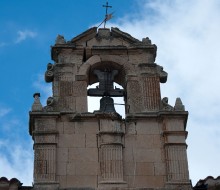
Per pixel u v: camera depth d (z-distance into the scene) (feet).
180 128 91.81
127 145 90.74
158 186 87.86
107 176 87.56
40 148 89.04
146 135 91.76
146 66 98.27
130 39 101.30
